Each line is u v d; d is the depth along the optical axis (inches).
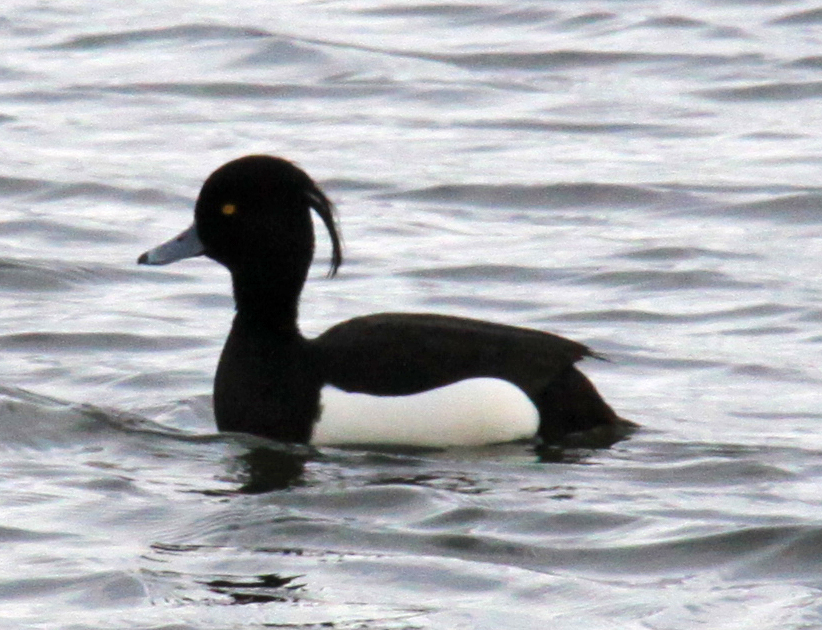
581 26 1002.1
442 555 356.5
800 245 666.2
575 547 361.7
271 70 928.9
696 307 588.4
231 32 987.9
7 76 920.3
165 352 530.9
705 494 395.2
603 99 876.6
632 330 563.2
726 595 335.6
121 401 476.1
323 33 991.6
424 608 328.2
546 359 435.5
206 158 783.1
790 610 327.0
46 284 605.6
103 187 733.9
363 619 322.7
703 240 669.3
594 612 326.6
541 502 386.9
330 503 386.3
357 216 703.7
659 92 887.7
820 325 565.0
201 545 361.4
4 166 763.4
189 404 472.1
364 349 434.0
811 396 487.2
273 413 431.8
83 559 350.6
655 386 498.9
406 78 911.7
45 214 701.9
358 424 427.5
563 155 786.8
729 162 773.9
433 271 629.9
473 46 967.6
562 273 628.7
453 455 423.2
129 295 598.9
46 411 453.4
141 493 394.0
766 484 403.5
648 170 762.2
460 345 434.6
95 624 319.0
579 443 432.8
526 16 1023.0
